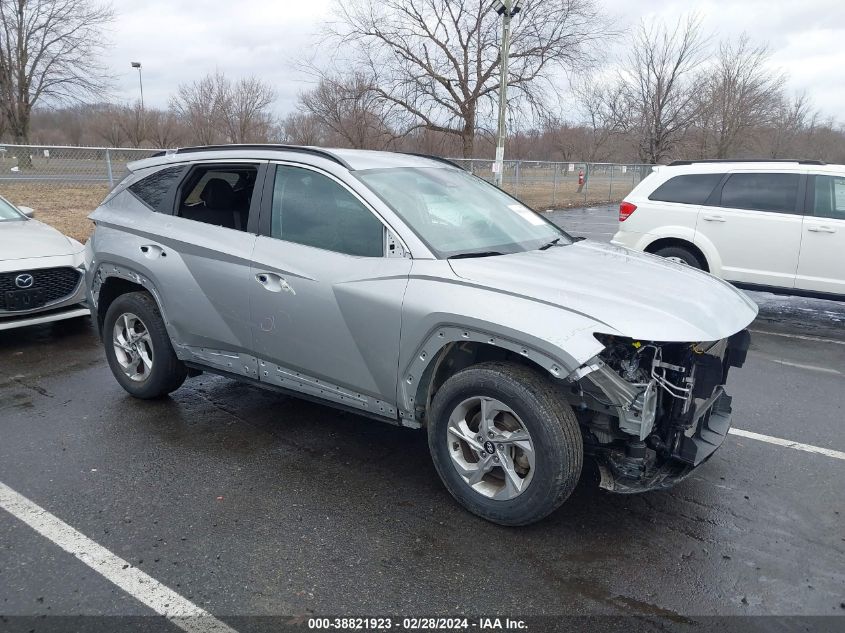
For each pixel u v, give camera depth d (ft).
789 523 11.12
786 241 24.90
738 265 25.96
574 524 10.90
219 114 127.65
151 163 15.64
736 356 12.23
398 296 11.03
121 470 12.48
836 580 9.59
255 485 12.00
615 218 66.90
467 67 93.25
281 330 12.59
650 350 10.18
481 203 13.97
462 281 10.63
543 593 9.16
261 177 13.33
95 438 13.85
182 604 8.79
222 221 14.17
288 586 9.20
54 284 20.35
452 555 9.96
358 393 12.07
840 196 24.26
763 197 25.52
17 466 12.55
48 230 22.95
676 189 27.27
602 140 127.34
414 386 11.19
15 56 114.21
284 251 12.55
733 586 9.39
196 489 11.82
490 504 10.64
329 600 8.93
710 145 110.63
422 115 95.91
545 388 9.99
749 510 11.51
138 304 15.08
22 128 117.08
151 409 15.49
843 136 158.92
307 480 12.23
